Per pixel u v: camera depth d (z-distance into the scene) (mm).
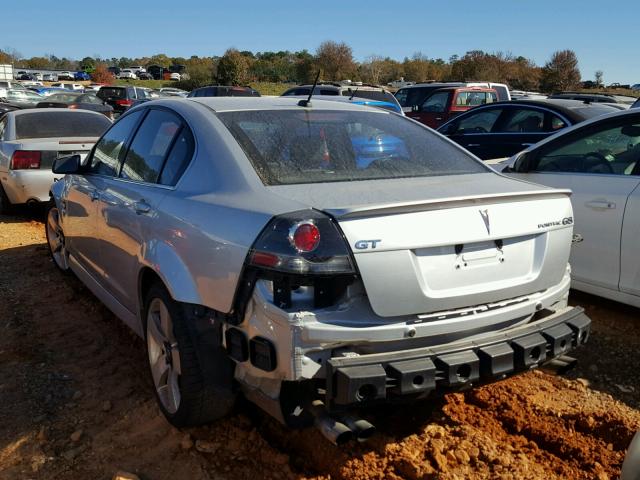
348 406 2566
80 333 4711
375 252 2586
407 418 3506
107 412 3605
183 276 3049
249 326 2693
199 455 3193
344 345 2609
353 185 3033
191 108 3662
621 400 3703
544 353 2920
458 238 2752
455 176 3400
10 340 4574
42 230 8211
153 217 3422
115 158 4434
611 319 4883
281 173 3088
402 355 2629
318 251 2535
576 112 8359
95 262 4598
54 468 3113
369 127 3719
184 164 3438
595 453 3207
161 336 3404
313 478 3021
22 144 8305
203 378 3021
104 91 28688
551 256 3104
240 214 2818
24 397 3773
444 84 16359
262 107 3668
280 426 3445
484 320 2840
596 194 4707
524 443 3311
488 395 3738
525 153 5309
